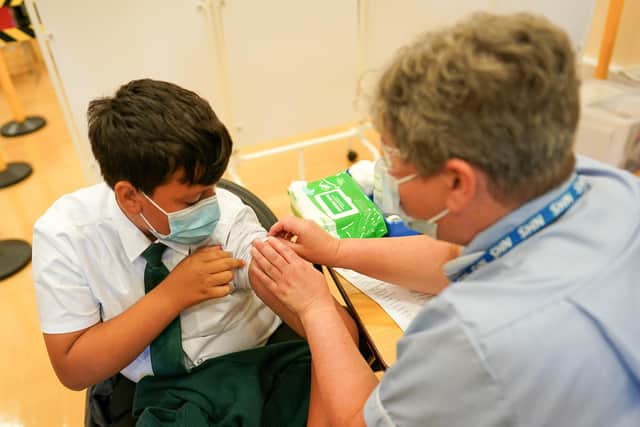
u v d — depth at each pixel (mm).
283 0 2213
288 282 957
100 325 1025
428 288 1045
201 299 1028
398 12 2469
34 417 1729
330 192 1378
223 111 2395
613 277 580
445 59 561
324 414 936
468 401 575
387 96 625
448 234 712
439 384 593
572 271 587
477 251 690
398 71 608
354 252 1088
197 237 1061
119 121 907
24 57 4539
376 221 1261
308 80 2477
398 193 705
